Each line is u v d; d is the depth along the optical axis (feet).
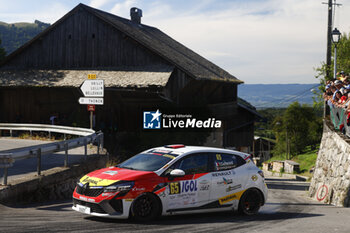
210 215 29.94
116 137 94.27
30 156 37.24
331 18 73.82
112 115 96.73
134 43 104.06
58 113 102.68
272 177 133.08
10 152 34.76
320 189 54.03
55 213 28.96
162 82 88.69
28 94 105.81
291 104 196.44
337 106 52.54
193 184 27.71
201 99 94.02
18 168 46.34
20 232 21.66
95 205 25.38
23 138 88.63
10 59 115.85
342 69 105.29
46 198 37.32
